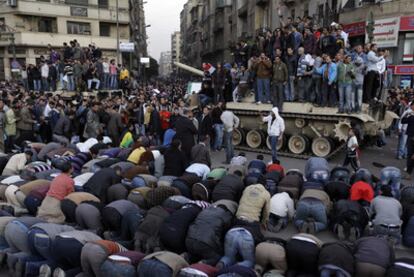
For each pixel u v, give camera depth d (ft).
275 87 42.01
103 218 21.04
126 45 137.90
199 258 18.67
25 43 126.72
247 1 138.41
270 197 22.49
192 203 20.83
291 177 25.07
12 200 24.52
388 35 76.28
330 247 16.22
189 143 34.30
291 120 42.32
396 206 20.02
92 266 16.51
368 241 16.74
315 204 21.44
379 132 43.96
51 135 43.75
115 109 46.57
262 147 44.78
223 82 51.24
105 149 33.88
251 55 50.88
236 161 31.40
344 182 24.21
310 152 41.14
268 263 17.60
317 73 39.14
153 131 42.42
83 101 45.73
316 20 90.99
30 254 19.21
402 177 32.24
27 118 42.32
